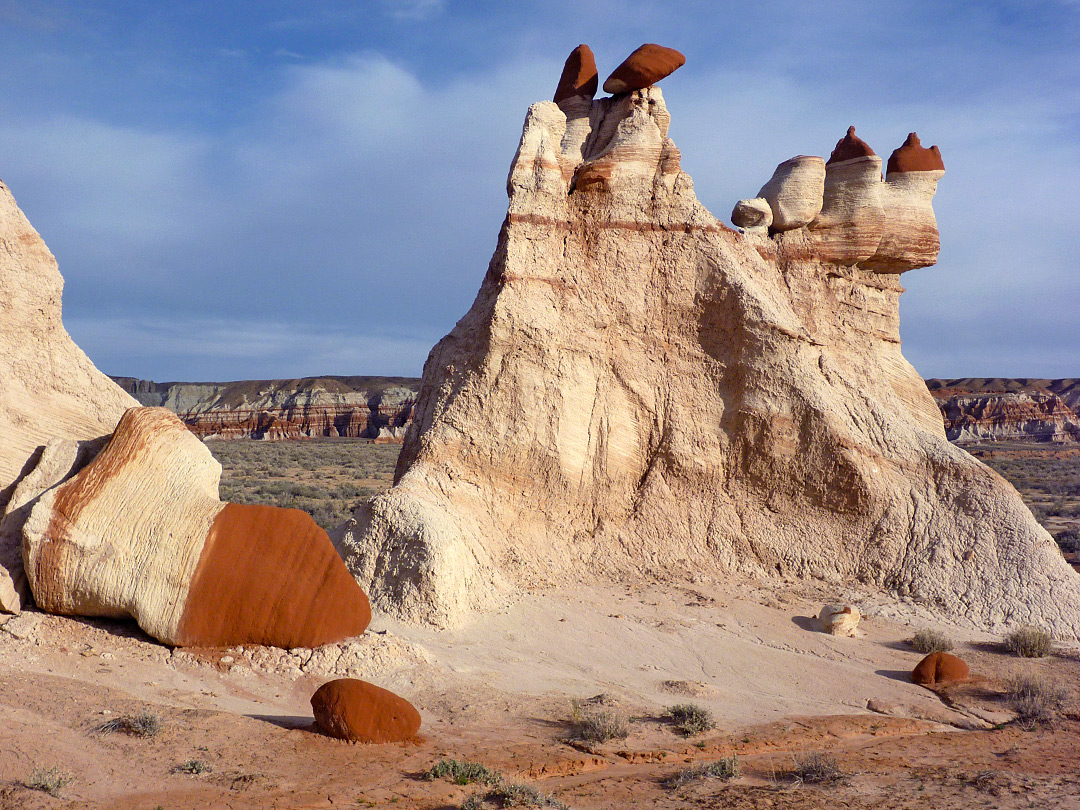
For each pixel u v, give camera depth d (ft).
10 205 42.93
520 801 23.75
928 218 66.85
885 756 30.42
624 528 55.21
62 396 43.47
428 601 43.83
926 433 58.90
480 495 53.06
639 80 62.13
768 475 56.54
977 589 50.78
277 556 36.52
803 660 42.39
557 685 36.86
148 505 36.35
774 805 24.61
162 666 34.09
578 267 59.67
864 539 54.49
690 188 62.03
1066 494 146.41
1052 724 34.96
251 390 449.48
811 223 66.13
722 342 59.72
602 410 56.95
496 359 55.42
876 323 66.85
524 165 59.98
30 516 35.60
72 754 25.09
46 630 35.12
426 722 31.53
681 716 33.04
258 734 28.30
